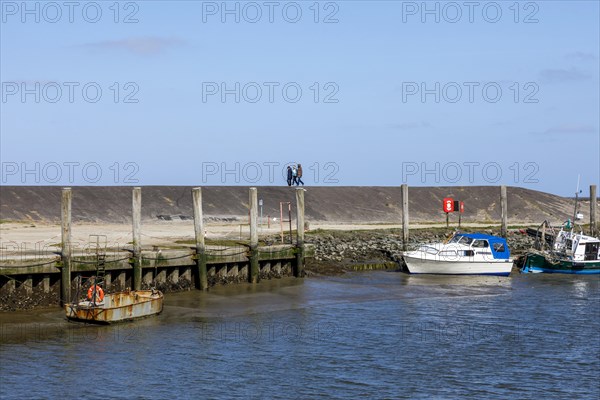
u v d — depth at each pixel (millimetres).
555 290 45812
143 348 30156
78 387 25812
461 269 49375
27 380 26281
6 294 33781
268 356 29844
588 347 32406
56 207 67562
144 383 26391
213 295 39812
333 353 30547
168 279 39812
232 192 78375
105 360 28547
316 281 45656
